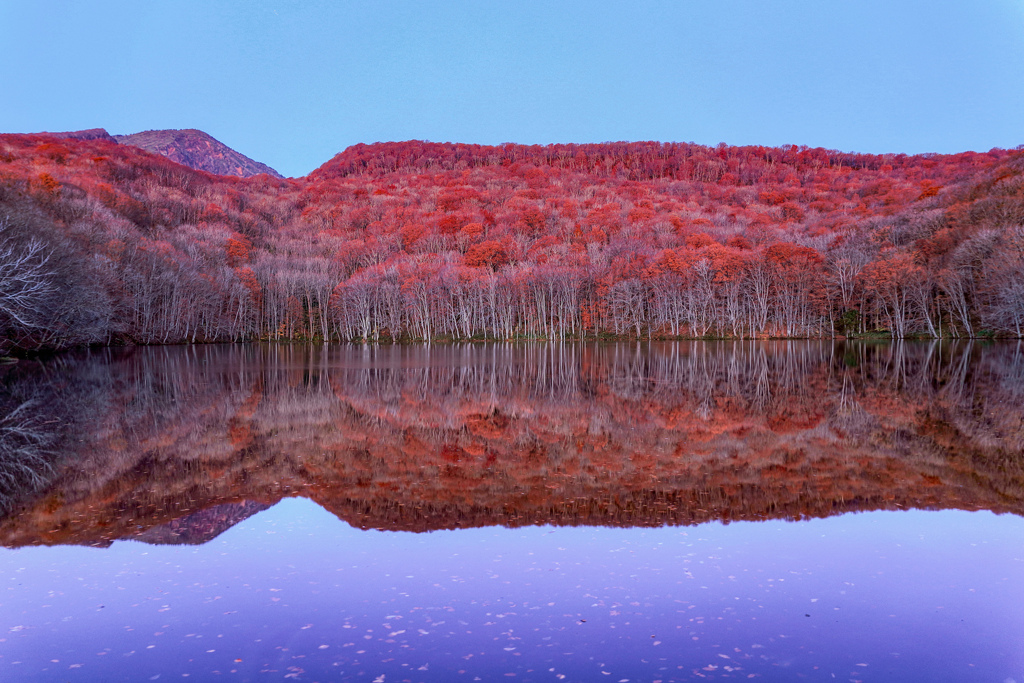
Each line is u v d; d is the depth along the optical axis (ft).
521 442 79.30
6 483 60.34
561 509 53.26
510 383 147.64
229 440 80.33
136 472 64.59
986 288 276.41
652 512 52.44
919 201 403.54
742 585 38.19
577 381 151.12
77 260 210.59
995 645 31.24
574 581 38.99
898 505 53.78
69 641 31.68
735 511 52.54
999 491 57.36
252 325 395.34
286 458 70.95
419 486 60.18
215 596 36.91
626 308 380.37
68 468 65.87
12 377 149.59
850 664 29.58
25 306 173.37
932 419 92.32
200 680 28.19
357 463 68.74
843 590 37.45
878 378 147.02
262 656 30.30
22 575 39.83
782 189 570.46
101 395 120.88
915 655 30.37
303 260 433.89
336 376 163.53
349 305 392.27
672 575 39.78
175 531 47.93
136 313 297.94
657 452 73.61
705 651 30.73
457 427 89.66
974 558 42.22
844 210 452.76
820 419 93.45
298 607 35.53
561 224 468.75
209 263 375.45
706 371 174.70
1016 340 284.00
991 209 305.12
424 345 368.07
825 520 50.11
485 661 29.84
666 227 428.56
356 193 607.78
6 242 176.24
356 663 29.68
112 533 47.55
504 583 38.75
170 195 462.19
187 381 147.64
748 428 87.10
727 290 366.22
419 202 559.79
